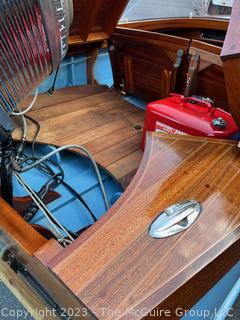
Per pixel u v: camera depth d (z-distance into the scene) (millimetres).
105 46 2229
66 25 728
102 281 551
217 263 625
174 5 2404
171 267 572
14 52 606
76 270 574
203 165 849
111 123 1715
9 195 894
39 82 767
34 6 583
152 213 690
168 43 1630
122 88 2109
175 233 638
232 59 733
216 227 655
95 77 2641
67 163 1438
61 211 1181
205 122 1175
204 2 2406
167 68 1719
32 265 684
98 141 1532
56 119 1687
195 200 726
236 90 809
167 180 794
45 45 669
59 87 2266
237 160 871
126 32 1842
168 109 1292
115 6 1882
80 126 1650
